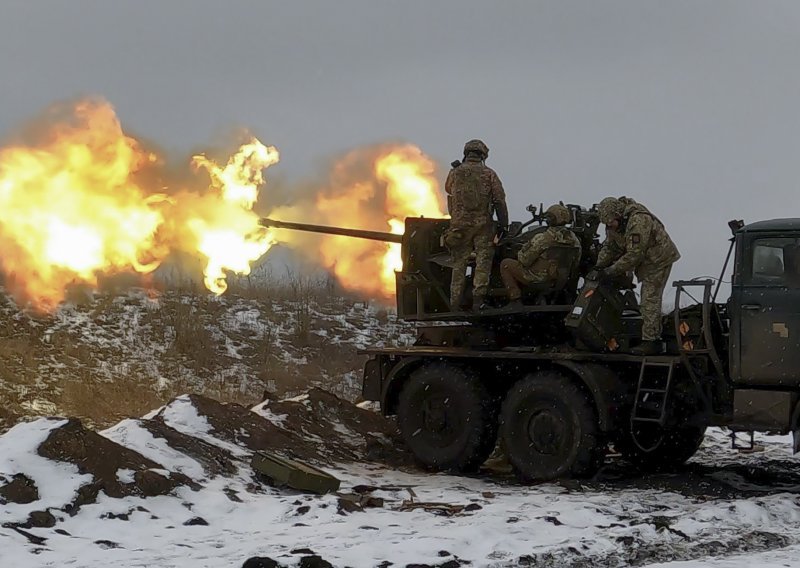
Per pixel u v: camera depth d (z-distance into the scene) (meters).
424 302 12.66
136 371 18.12
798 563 7.36
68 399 15.77
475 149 12.04
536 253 11.50
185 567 7.12
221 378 18.41
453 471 11.84
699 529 8.48
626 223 11.10
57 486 8.59
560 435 11.02
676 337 10.82
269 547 7.75
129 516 8.51
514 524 8.52
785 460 13.01
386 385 12.54
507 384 12.14
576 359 11.05
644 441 11.91
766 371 10.25
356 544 7.84
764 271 10.32
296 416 12.67
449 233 12.09
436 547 7.58
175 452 10.02
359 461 12.18
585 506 9.29
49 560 7.32
